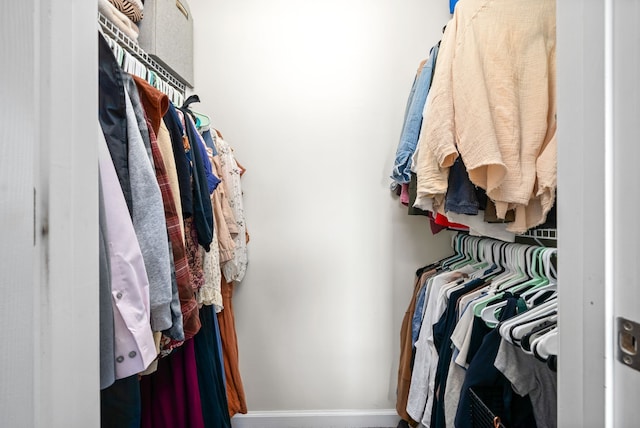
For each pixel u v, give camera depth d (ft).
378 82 5.14
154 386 3.41
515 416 2.63
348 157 5.19
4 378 1.08
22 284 1.13
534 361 2.55
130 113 2.15
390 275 5.18
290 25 5.12
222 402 4.34
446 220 3.72
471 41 2.69
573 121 1.20
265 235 5.20
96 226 1.50
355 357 5.16
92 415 1.44
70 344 1.32
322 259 5.19
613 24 1.03
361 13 5.10
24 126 1.14
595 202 1.09
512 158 2.55
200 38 5.09
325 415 5.09
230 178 4.52
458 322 3.15
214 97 5.14
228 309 4.84
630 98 0.98
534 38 2.64
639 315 0.96
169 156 2.70
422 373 3.98
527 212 2.81
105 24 2.99
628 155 0.99
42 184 1.20
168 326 2.31
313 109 5.17
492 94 2.61
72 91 1.34
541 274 2.98
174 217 2.54
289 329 5.18
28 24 1.15
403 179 3.73
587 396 1.13
